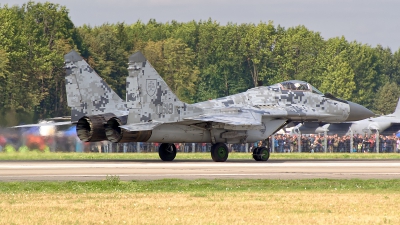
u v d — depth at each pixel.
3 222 48.28
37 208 55.56
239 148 177.38
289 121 129.62
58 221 48.75
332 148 181.62
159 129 117.00
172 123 117.50
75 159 132.00
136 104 114.50
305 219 49.72
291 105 129.38
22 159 131.75
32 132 161.00
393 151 183.25
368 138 183.38
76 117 126.81
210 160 128.00
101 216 51.22
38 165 106.69
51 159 131.62
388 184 75.56
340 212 53.47
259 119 120.81
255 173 89.81
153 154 156.75
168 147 124.25
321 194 65.88
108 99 129.62
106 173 89.12
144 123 114.00
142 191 68.81
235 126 118.81
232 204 58.03
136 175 85.88
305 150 181.88
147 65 115.12
